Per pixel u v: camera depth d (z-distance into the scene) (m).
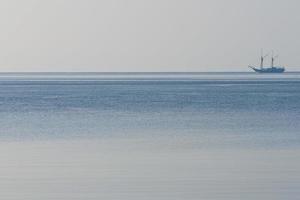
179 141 101.94
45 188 61.84
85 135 112.12
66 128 125.38
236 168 72.81
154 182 64.69
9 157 82.38
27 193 59.59
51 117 152.38
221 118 149.62
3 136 110.81
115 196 58.34
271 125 130.62
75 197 58.00
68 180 65.88
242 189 60.94
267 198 57.34
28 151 89.00
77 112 168.75
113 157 82.50
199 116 155.88
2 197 58.03
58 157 82.38
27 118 149.75
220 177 67.12
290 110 175.12
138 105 199.25
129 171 71.25
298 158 80.56
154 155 84.69
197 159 80.62
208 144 97.50
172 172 70.44
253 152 87.06
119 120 143.88
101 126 129.50
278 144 96.50
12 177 67.50
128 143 99.25
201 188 61.56
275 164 75.50
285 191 59.94
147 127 127.75
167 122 139.25
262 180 65.12
